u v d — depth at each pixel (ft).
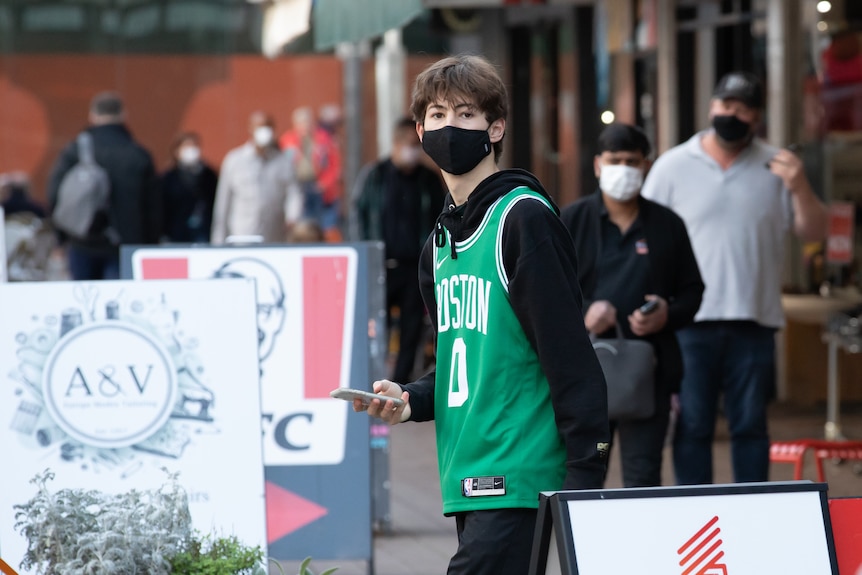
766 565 31.09
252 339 44.14
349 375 52.90
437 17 135.13
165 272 52.85
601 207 53.21
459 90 32.01
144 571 35.70
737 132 57.98
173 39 174.19
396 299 103.60
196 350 43.91
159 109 174.19
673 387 52.60
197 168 135.03
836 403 86.43
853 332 83.51
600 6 105.19
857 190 96.84
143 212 105.60
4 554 42.60
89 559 35.73
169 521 37.22
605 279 52.90
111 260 105.19
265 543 43.29
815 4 96.78
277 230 125.18
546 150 144.15
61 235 104.78
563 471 31.71
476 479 31.63
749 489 31.32
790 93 96.63
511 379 31.65
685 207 58.85
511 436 31.53
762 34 98.68
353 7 77.87
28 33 170.60
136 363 43.80
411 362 103.45
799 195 57.82
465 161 32.09
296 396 52.75
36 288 44.01
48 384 43.70
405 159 102.63
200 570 36.47
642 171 52.19
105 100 105.40
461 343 32.30
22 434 43.52
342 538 52.54
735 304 57.57
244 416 43.80
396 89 183.11
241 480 43.55
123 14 172.76
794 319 96.22
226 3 174.60
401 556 59.82
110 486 43.37
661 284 52.49
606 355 50.85
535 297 30.76
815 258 97.30
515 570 31.50
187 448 43.55
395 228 102.58
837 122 96.99
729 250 57.93
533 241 30.96
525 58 149.48
